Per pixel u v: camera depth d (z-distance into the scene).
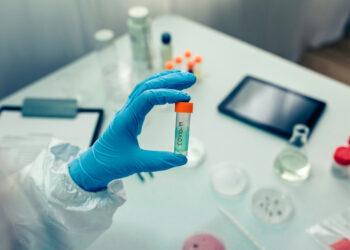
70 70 1.23
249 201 0.83
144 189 0.87
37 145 0.95
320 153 0.92
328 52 2.39
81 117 1.05
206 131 1.00
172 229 0.79
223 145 0.96
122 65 1.23
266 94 1.07
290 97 1.05
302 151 0.90
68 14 1.46
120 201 0.75
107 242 0.78
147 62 1.22
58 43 1.53
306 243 0.75
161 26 1.39
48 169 0.74
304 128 0.90
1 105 1.12
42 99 1.07
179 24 1.40
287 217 0.80
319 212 0.80
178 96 0.65
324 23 2.33
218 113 1.04
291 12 2.09
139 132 0.72
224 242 0.76
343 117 1.00
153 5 1.65
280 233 0.77
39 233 0.75
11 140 0.97
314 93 1.08
